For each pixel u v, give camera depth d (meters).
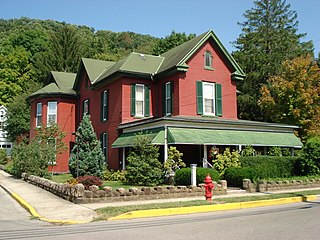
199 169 18.33
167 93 26.59
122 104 26.19
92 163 22.69
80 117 33.47
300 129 31.83
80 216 11.44
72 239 7.99
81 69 33.47
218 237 8.01
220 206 13.27
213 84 26.94
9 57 62.28
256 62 41.44
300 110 31.31
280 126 25.03
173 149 20.28
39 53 63.84
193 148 25.28
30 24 104.50
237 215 11.59
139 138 20.19
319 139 23.62
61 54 57.06
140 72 26.72
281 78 33.31
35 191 18.31
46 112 33.22
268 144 23.48
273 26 50.25
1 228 9.73
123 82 26.44
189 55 25.52
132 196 14.69
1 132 59.53
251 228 9.10
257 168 19.61
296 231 8.65
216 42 27.03
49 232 8.97
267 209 13.17
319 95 32.12
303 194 16.92
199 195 16.11
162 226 9.56
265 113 36.06
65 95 33.50
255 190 18.02
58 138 27.33
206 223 9.97
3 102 59.75
